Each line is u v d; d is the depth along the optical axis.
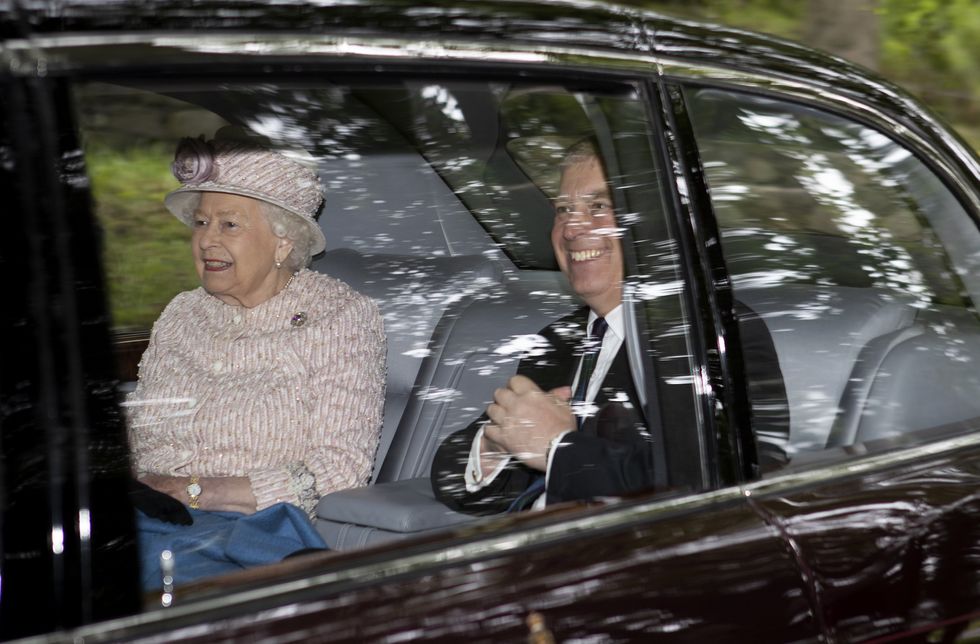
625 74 6.38
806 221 7.26
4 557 4.75
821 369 6.91
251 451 8.85
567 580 5.59
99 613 4.93
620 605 5.59
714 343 6.46
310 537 7.62
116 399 5.21
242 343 9.12
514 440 7.05
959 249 7.85
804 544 6.17
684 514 6.11
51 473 4.89
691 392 6.40
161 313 9.08
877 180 7.54
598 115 6.60
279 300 9.38
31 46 4.95
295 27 5.45
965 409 7.42
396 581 5.40
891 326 7.41
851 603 6.16
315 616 5.15
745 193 6.89
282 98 7.25
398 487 7.79
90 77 5.06
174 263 9.12
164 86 5.49
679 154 6.53
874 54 24.64
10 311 4.87
